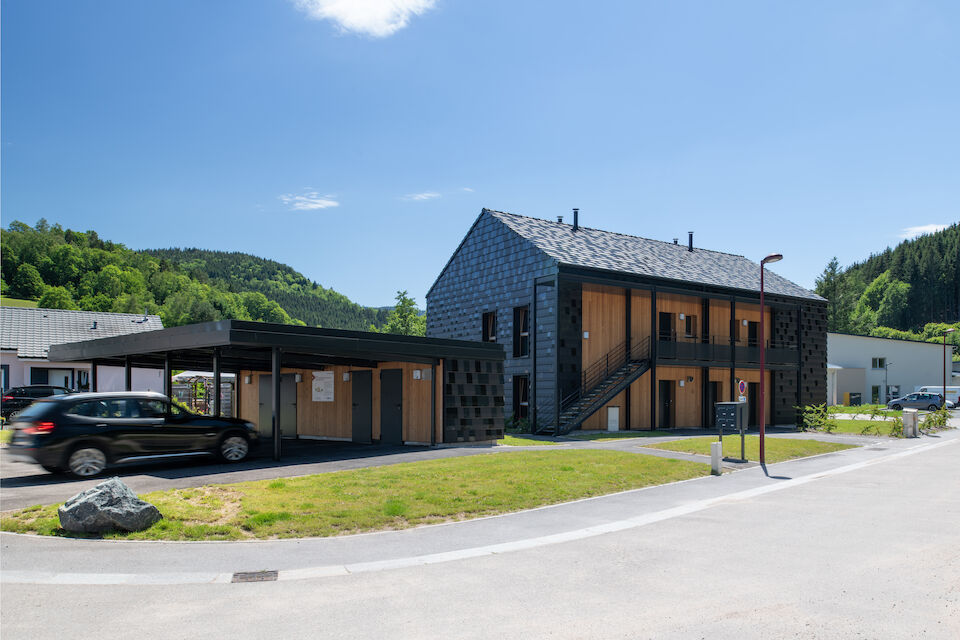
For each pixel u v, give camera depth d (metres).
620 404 26.62
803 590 6.31
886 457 18.81
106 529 8.38
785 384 33.34
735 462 16.70
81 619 5.50
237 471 13.09
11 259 115.50
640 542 8.35
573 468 13.88
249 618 5.55
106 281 114.25
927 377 63.03
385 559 7.51
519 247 27.16
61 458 12.27
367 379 20.22
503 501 10.81
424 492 10.99
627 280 26.41
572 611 5.73
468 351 18.50
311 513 9.43
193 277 182.25
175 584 6.52
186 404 34.00
